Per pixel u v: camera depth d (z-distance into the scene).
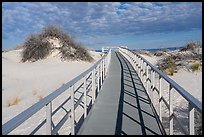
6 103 15.71
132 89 13.49
